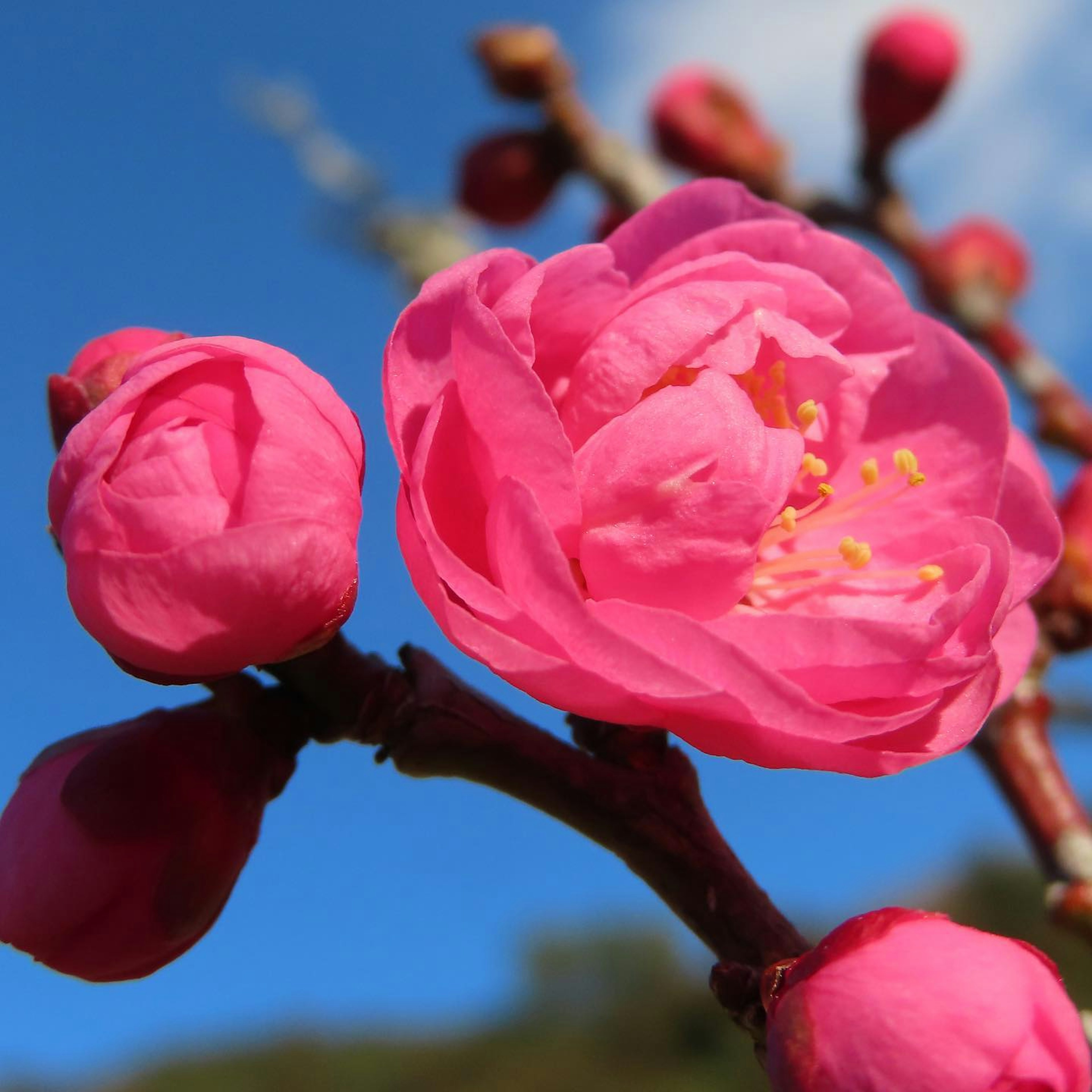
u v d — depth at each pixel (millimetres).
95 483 91
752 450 99
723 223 110
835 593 107
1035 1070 91
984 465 108
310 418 93
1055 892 120
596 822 104
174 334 106
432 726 104
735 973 100
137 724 103
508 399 95
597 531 98
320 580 92
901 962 93
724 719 95
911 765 96
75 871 100
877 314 109
